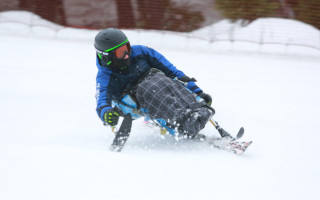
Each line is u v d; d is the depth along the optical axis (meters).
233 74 26.11
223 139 12.96
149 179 9.88
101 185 9.43
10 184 9.30
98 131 14.92
